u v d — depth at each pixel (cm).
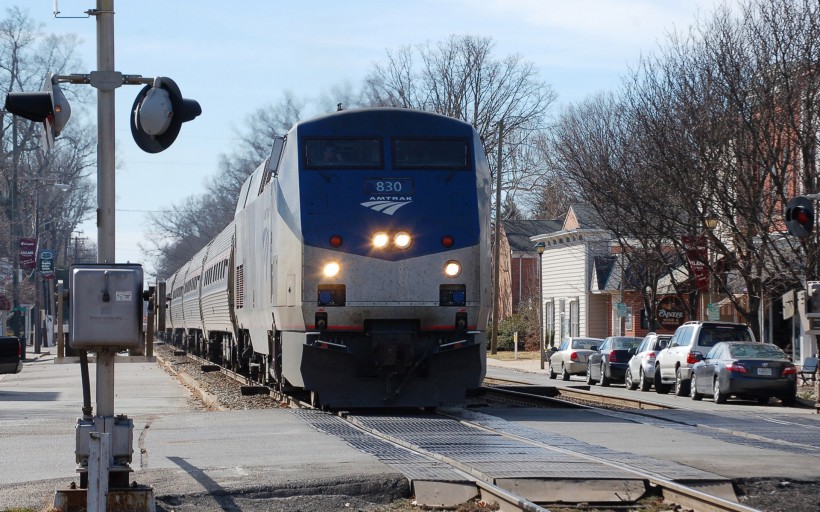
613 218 7119
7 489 1978
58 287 1731
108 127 1702
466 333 3419
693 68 5900
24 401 4738
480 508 1838
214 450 2452
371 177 3419
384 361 3338
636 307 9775
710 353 5069
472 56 12162
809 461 2342
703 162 5616
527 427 2969
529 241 13700
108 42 1706
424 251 3391
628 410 3647
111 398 1683
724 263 6038
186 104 1750
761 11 5556
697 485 1991
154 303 1702
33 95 1702
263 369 4566
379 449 2464
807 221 4222
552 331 11500
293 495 1914
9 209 12144
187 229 19100
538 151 13788
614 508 1872
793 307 4162
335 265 3350
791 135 5369
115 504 1652
